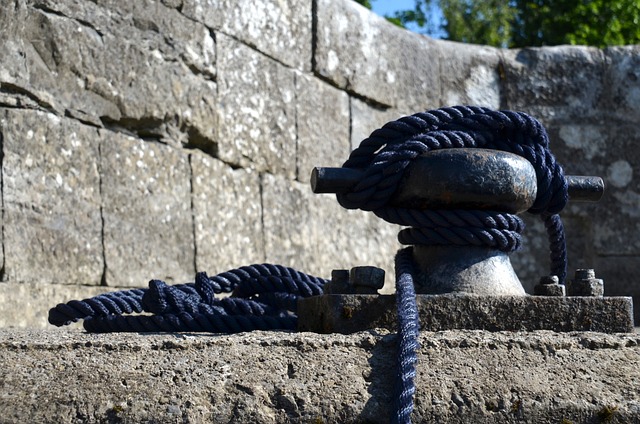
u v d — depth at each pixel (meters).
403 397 1.37
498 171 1.59
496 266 1.62
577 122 3.68
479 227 1.60
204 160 2.79
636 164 3.67
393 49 3.48
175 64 2.73
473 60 3.67
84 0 2.52
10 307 2.29
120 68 2.59
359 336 1.47
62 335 1.52
